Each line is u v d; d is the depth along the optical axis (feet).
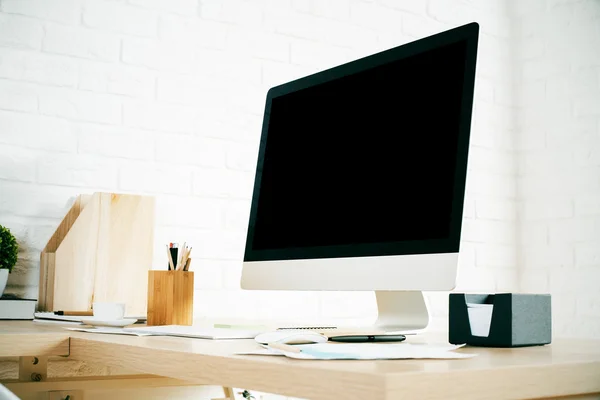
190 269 7.12
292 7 7.98
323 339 3.23
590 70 9.03
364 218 4.32
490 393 2.25
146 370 3.16
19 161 6.41
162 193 7.06
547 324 3.67
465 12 9.28
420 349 2.90
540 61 9.52
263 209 5.23
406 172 4.11
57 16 6.69
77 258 5.90
